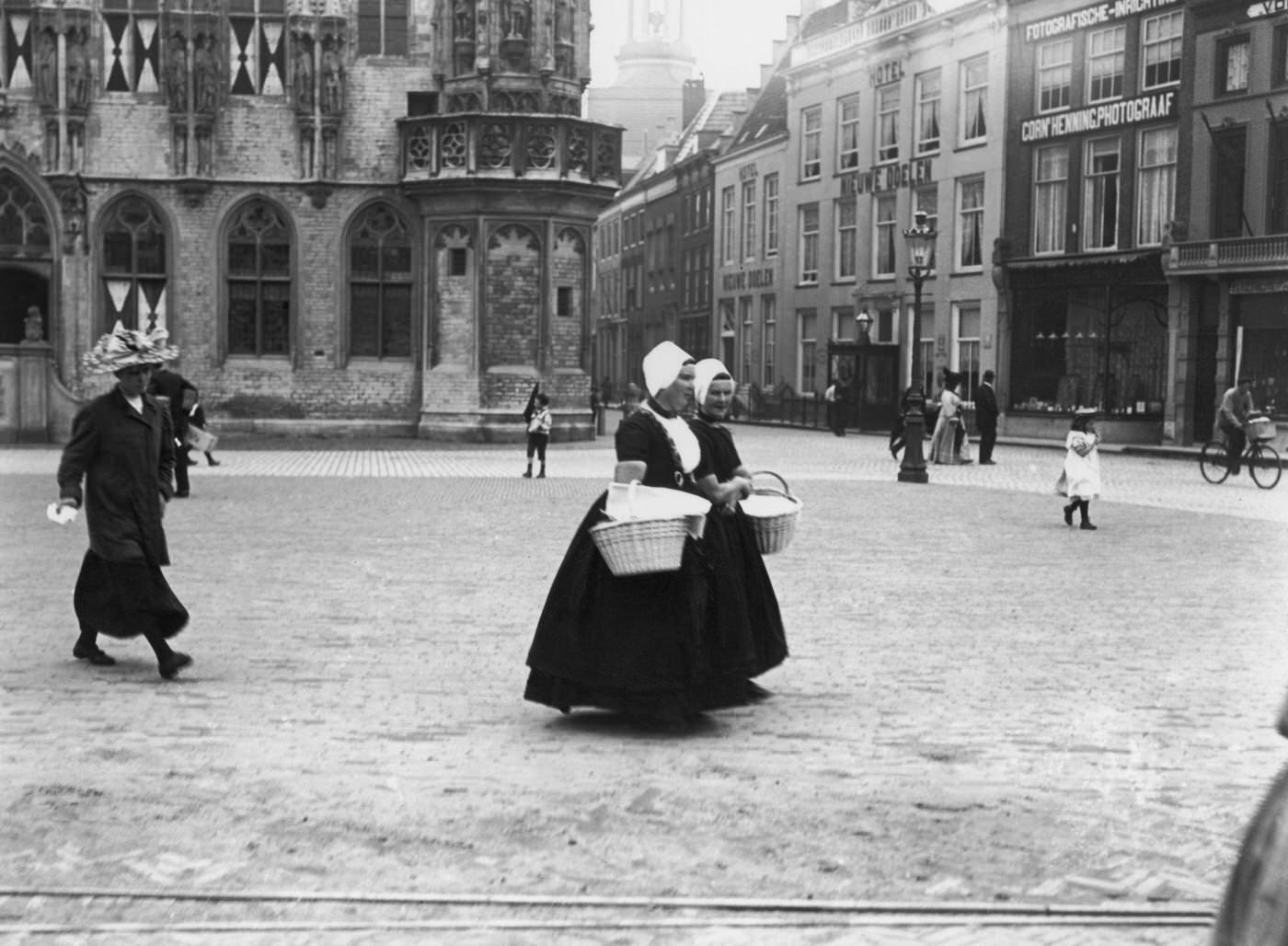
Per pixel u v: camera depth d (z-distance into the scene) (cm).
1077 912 500
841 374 4747
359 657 959
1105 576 1380
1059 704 836
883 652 993
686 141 7756
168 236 3631
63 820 600
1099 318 4103
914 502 2189
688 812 619
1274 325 3584
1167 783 670
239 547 1541
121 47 3600
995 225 4488
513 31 3594
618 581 754
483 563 1421
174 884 525
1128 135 4028
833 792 650
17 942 467
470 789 652
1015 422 4350
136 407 911
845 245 5375
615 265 8688
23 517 1831
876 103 5144
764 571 793
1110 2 4059
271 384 3672
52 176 3575
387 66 3653
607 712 811
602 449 3472
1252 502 2262
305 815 609
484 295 3616
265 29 3644
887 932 483
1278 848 192
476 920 490
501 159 3553
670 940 476
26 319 3538
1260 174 3603
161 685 873
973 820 611
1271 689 880
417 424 3703
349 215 3666
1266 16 3575
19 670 915
